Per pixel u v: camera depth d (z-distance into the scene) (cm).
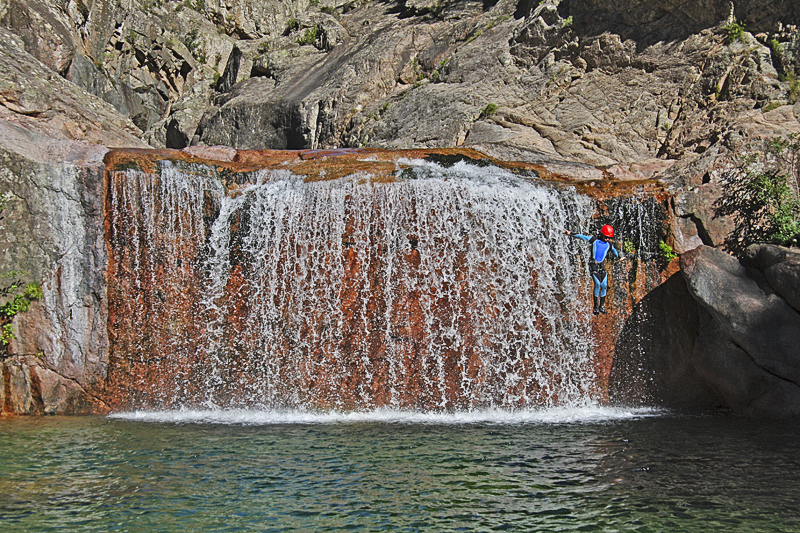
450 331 1196
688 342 1188
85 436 951
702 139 1630
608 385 1205
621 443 892
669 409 1178
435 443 901
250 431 988
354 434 964
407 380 1184
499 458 816
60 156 1234
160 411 1176
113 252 1202
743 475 735
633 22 1903
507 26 2308
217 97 3027
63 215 1184
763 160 1261
